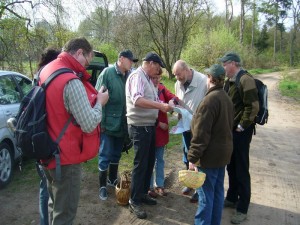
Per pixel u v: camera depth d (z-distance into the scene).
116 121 4.30
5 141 4.80
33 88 2.62
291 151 7.20
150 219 4.00
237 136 3.83
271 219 4.12
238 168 3.92
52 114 2.51
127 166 5.68
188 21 25.30
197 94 4.30
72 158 2.56
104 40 26.00
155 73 3.91
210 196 3.32
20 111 2.61
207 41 29.19
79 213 4.08
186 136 4.52
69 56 2.63
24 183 4.90
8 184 4.86
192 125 3.23
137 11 24.12
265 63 45.16
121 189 4.25
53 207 2.72
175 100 4.32
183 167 5.85
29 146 2.46
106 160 4.41
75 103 2.46
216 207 3.48
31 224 3.82
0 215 3.99
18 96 5.34
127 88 3.93
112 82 4.23
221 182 3.48
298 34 52.78
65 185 2.61
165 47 24.41
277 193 4.94
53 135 2.52
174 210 4.24
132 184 4.02
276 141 8.05
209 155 3.21
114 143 4.60
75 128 2.56
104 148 4.39
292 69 32.19
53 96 2.48
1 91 4.94
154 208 4.28
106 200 4.43
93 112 2.54
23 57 13.14
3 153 4.72
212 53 28.84
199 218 3.37
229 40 31.17
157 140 4.48
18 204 4.27
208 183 3.31
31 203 4.31
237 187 4.17
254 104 3.61
